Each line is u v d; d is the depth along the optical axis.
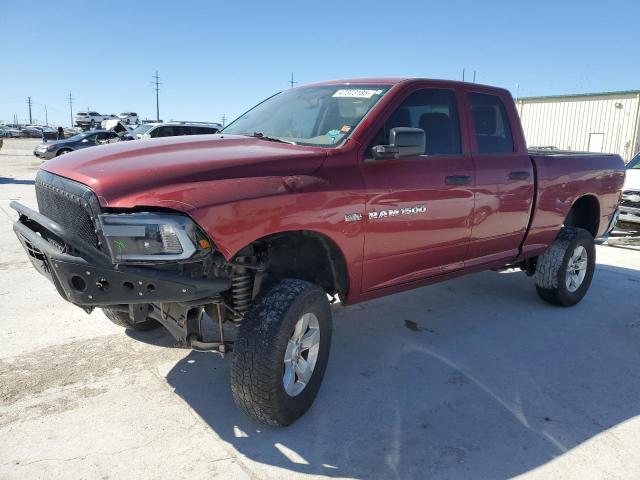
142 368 3.76
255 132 3.95
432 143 3.96
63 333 4.32
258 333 2.84
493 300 5.64
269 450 2.89
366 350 4.25
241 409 3.02
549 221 5.04
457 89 4.22
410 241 3.71
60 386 3.47
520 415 3.35
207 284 2.68
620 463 2.90
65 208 2.82
